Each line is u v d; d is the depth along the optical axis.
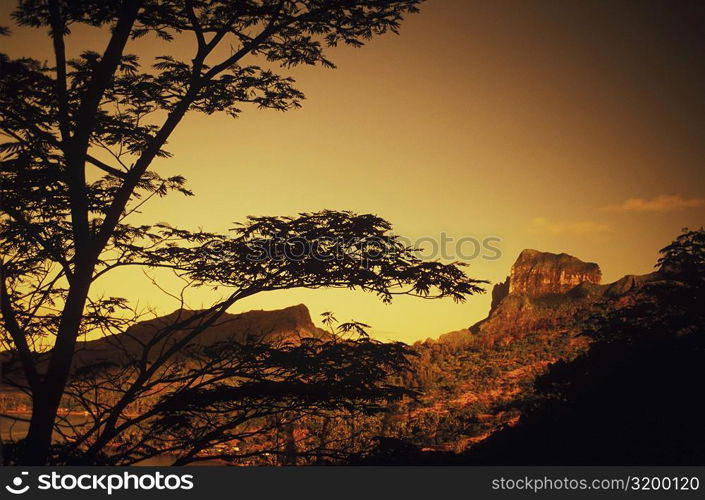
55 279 13.60
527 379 94.00
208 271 14.39
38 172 12.87
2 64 11.88
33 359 13.03
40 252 13.84
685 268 25.16
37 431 11.99
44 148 13.68
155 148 13.95
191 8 13.99
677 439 16.92
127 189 13.65
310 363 14.32
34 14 12.84
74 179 13.09
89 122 13.08
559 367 25.89
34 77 12.05
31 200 13.23
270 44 15.12
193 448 13.89
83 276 13.00
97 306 14.23
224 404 14.20
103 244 13.34
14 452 11.47
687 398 18.44
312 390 13.54
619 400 19.98
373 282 14.32
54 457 11.86
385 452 14.51
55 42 12.93
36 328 13.80
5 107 12.39
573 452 17.92
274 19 14.32
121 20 13.12
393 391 14.85
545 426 21.16
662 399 18.72
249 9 14.05
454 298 14.66
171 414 13.16
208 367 14.29
